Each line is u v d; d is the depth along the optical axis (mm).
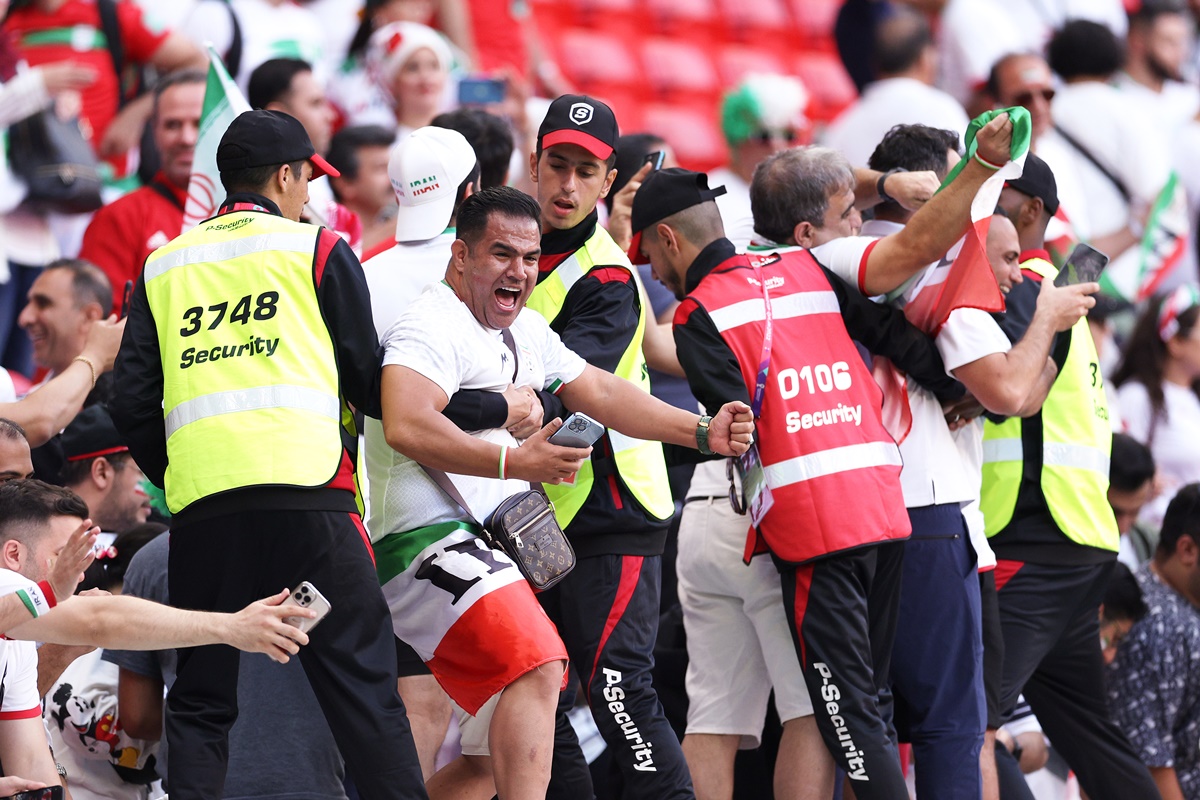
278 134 15727
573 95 17828
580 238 17703
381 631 14742
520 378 15734
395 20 30000
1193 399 29453
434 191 17219
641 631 17688
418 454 14703
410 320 15242
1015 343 18656
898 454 17703
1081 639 21219
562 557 15586
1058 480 20016
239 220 15406
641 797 17359
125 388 15117
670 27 49250
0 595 14289
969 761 18047
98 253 23906
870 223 19719
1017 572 20094
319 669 14602
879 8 37625
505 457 14547
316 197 22531
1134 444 24875
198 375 14766
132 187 27719
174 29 29406
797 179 18297
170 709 15164
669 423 16156
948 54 36250
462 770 16875
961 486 18484
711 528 18688
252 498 14469
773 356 17469
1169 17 37438
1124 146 32656
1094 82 33188
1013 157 16641
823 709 17141
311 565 14523
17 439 17359
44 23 28203
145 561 17594
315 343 14820
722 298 17734
